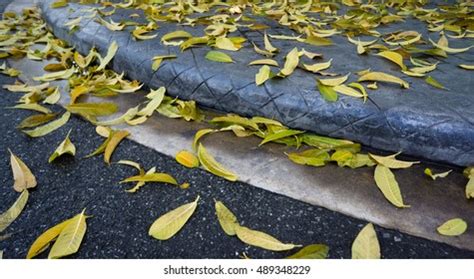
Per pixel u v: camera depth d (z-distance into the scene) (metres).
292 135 0.71
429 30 1.06
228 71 0.80
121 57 0.94
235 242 0.53
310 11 1.31
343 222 0.55
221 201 0.59
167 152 0.69
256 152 0.68
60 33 1.21
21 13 1.63
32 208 0.58
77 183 0.62
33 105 0.82
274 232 0.54
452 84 0.74
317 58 0.86
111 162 0.67
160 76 0.86
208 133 0.73
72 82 0.91
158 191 0.61
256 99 0.75
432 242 0.52
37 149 0.70
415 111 0.66
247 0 1.43
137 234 0.54
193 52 0.89
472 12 1.21
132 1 1.34
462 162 0.64
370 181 0.62
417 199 0.58
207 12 1.27
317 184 0.61
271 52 0.88
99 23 1.09
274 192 0.60
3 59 1.10
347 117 0.69
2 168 0.66
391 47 0.92
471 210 0.56
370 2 1.41
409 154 0.67
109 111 0.80
